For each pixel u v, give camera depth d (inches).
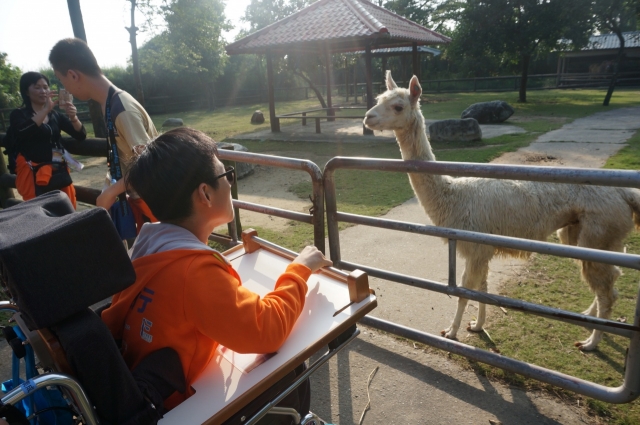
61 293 40.8
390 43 724.0
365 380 108.8
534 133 490.6
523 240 96.0
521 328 130.9
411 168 105.6
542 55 968.9
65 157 165.0
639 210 122.9
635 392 83.7
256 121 799.7
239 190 321.4
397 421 95.2
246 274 74.8
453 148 423.5
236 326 48.3
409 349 120.0
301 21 598.5
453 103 972.6
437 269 177.2
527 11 877.8
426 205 137.0
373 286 163.0
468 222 129.3
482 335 128.5
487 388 103.5
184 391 51.5
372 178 332.2
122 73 1268.5
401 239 210.2
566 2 844.6
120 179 105.4
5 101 955.3
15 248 38.3
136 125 105.7
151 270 50.8
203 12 1192.8
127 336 53.8
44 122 156.9
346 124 704.4
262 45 580.1
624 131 465.7
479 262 126.8
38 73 158.4
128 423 44.4
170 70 1203.2
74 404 49.2
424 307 146.3
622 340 122.6
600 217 121.3
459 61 1283.2
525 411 95.7
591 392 89.2
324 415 97.8
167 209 53.9
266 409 54.7
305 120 693.9
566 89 1275.8
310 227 232.7
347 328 60.2
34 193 157.9
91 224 42.3
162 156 51.5
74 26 313.6
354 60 1080.2
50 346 44.0
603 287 122.6
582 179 82.7
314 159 422.3
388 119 143.9
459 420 94.4
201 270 49.8
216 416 47.0
